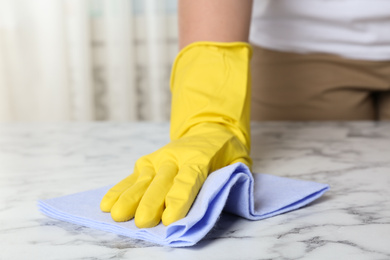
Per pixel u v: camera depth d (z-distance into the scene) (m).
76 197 0.57
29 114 2.04
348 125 1.03
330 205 0.56
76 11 2.02
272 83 1.08
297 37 1.02
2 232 0.51
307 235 0.48
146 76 2.14
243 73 0.71
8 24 1.98
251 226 0.51
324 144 0.87
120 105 2.10
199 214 0.46
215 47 0.72
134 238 0.49
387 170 0.70
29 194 0.64
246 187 0.50
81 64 2.05
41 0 1.99
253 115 1.13
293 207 0.55
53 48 2.01
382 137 0.91
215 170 0.58
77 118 2.09
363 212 0.54
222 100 0.68
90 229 0.51
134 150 0.87
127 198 0.51
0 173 0.75
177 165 0.57
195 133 0.64
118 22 2.05
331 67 1.03
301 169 0.72
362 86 1.04
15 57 2.00
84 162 0.80
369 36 0.98
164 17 2.06
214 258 0.44
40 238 0.49
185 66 0.73
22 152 0.90
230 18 0.72
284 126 1.04
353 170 0.71
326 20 0.98
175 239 0.45
